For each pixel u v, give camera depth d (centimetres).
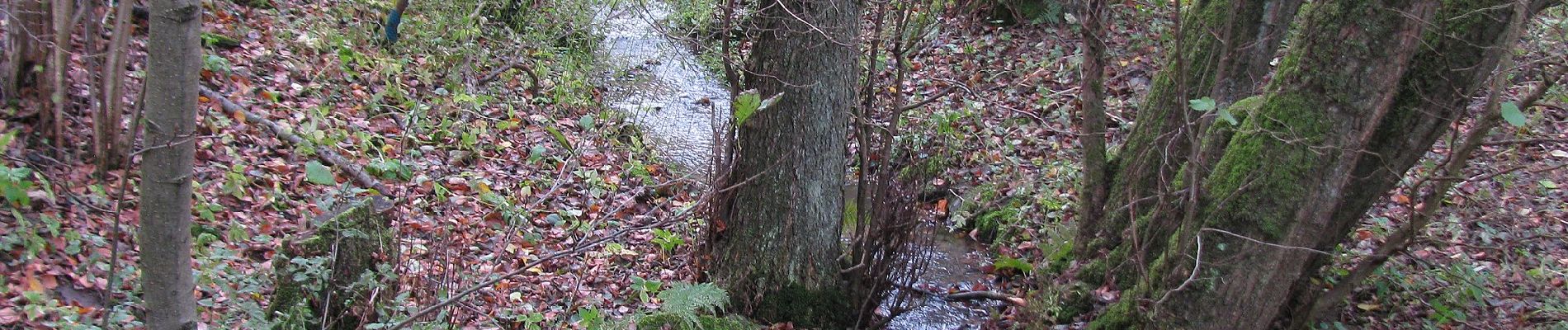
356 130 696
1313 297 498
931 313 610
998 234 717
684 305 488
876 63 545
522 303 538
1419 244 598
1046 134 873
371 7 926
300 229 552
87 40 507
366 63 814
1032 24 1088
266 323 361
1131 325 507
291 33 805
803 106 511
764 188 532
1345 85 423
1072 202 713
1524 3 390
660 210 709
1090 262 574
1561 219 649
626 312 556
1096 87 555
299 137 649
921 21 567
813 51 500
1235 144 468
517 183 708
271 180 591
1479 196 660
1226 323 465
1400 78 417
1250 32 543
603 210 696
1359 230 624
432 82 837
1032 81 984
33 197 477
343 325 389
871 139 573
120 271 426
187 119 229
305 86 738
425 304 429
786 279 545
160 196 235
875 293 557
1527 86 655
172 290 248
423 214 610
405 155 690
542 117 840
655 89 996
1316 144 431
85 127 546
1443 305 544
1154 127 551
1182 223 476
